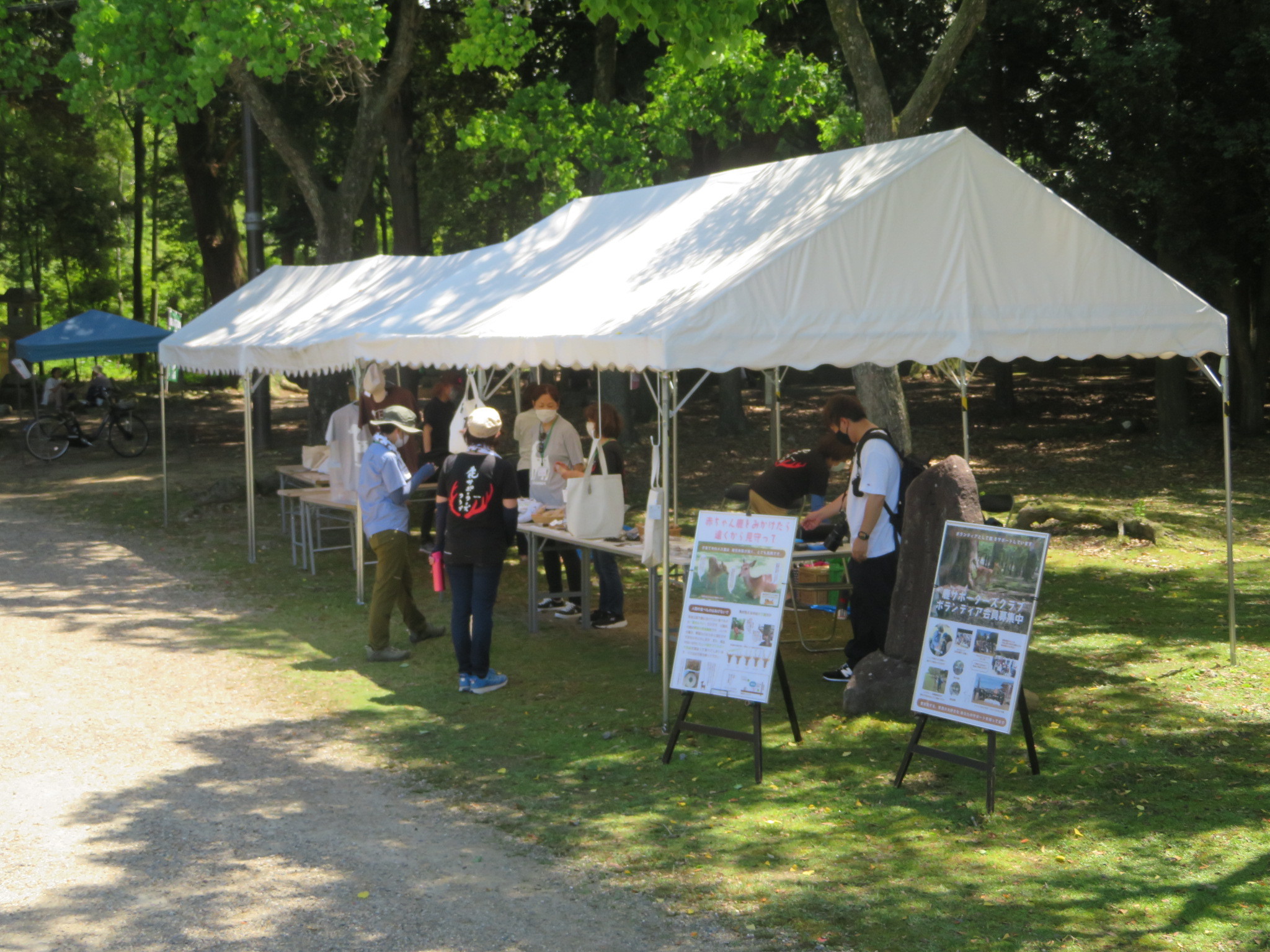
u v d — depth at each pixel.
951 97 21.56
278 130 17.77
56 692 7.77
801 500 9.06
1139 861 4.86
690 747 6.45
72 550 13.51
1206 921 4.31
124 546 13.72
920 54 20.03
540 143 17.55
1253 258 20.92
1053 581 10.96
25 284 52.91
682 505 15.73
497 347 7.75
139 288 40.88
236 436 26.02
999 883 4.67
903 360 6.82
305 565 12.24
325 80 18.38
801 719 6.92
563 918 4.43
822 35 18.78
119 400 29.95
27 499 17.73
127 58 15.34
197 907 4.55
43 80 26.31
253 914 4.48
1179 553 12.17
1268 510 14.48
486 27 15.91
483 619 7.58
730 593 6.16
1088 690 7.43
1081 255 7.34
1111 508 14.56
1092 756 6.19
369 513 8.45
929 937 4.22
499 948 4.18
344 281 13.84
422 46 22.33
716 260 7.17
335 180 32.69
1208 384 27.41
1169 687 7.46
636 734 6.71
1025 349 7.10
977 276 7.02
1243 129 17.81
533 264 9.55
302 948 4.20
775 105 16.83
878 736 6.58
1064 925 4.30
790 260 6.55
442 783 5.98
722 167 21.94
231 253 31.64
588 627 9.41
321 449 13.50
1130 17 20.17
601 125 17.78
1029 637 5.43
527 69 21.83
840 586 8.18
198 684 7.96
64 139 35.44
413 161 23.69
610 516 8.36
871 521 7.07
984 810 5.45
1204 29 19.06
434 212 35.06
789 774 6.01
